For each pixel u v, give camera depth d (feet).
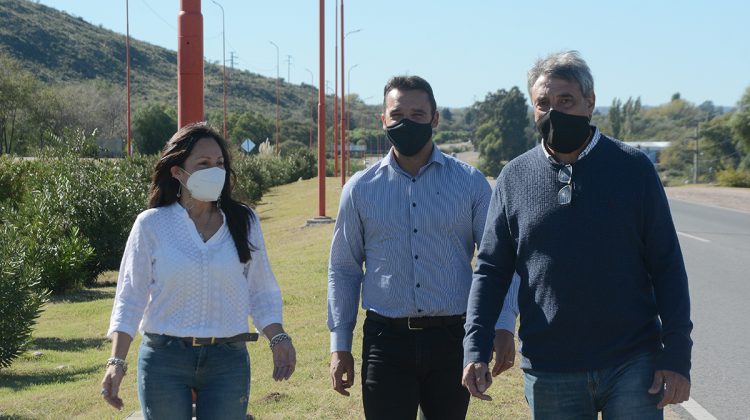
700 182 306.76
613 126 536.42
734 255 52.75
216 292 11.75
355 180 13.35
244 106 445.37
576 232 10.52
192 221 11.96
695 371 23.84
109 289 55.88
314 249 56.18
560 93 10.94
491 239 11.50
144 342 11.79
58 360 31.53
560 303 10.57
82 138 63.05
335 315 13.42
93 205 58.75
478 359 11.02
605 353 10.47
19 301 30.55
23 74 217.77
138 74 410.11
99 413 20.30
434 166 13.20
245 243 12.08
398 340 12.92
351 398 19.48
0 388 25.79
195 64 17.47
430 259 12.92
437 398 12.99
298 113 469.16
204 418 11.64
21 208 57.52
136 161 74.08
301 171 197.67
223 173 11.83
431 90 13.19
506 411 18.57
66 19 431.43
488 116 389.60
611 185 10.54
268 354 24.56
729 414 19.72
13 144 209.77
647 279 10.71
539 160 11.09
